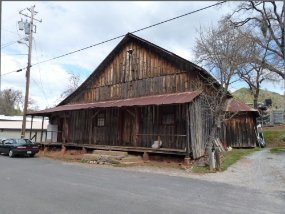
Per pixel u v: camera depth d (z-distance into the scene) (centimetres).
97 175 1387
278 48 3177
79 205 824
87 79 2633
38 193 973
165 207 812
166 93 2067
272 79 3634
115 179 1274
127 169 1634
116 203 849
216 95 2017
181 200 898
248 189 1088
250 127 2736
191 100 1691
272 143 3212
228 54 2162
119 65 2419
